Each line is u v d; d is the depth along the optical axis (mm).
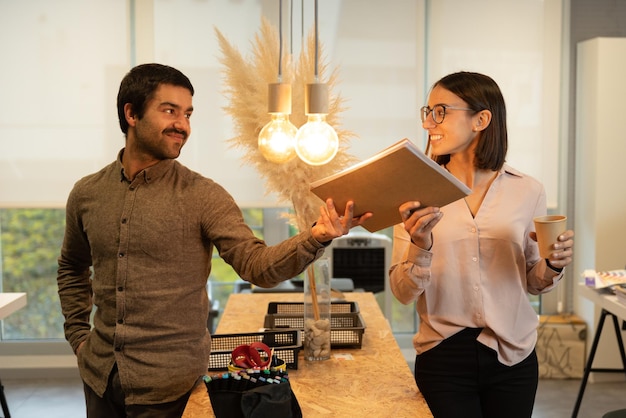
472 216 2303
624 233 4773
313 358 2502
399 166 1759
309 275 2510
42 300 5156
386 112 4938
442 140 2248
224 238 2043
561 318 5059
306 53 2688
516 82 4965
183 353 2068
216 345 2570
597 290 3832
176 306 2057
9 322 5152
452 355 2273
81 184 2195
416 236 2035
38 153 4867
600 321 3873
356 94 4918
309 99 2309
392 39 4898
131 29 4836
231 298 3514
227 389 1903
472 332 2271
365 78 4914
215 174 4910
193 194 2078
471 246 2270
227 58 2500
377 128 4945
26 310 5156
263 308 3301
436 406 2271
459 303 2273
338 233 1848
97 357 2121
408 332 5258
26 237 5105
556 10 4922
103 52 4840
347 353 2600
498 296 2270
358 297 3514
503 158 2277
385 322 3025
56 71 4836
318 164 2344
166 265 2053
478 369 2260
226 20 4848
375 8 4883
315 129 2293
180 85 2061
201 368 2113
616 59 4684
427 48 4934
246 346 2146
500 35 4934
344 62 4902
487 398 2314
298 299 3477
